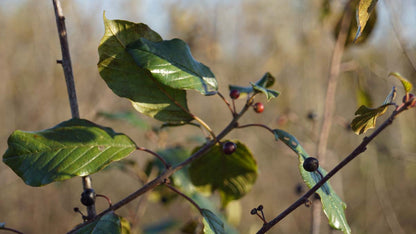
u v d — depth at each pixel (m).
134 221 2.93
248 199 7.20
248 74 7.46
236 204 3.33
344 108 6.48
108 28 1.43
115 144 1.39
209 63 6.17
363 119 1.36
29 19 5.87
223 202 2.09
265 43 7.36
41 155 1.29
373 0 1.22
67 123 1.39
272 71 6.77
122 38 1.45
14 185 5.59
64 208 5.66
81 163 1.31
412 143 5.68
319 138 2.90
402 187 6.93
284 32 6.72
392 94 1.33
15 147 1.28
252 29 7.17
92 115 4.01
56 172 1.27
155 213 6.14
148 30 1.47
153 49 1.43
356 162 7.12
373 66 4.10
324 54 6.04
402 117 5.45
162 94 1.49
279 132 1.47
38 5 5.87
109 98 4.82
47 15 5.93
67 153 1.32
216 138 1.48
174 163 2.60
